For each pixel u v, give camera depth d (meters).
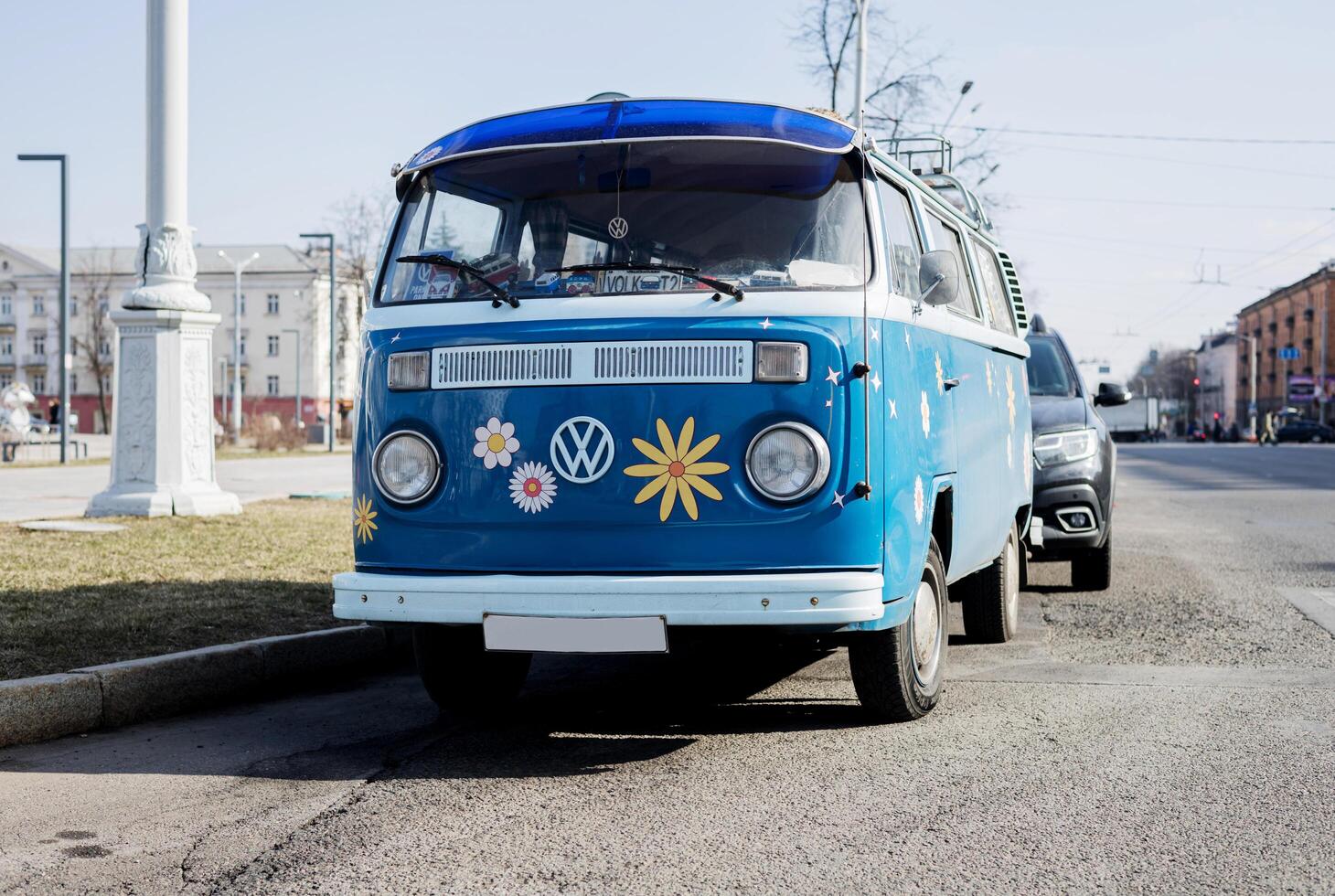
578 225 5.33
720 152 5.36
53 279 109.31
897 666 5.52
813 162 5.34
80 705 5.72
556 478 5.04
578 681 6.91
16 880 3.80
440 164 5.66
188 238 13.71
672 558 4.95
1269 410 112.81
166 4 13.48
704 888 3.69
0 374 110.44
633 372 4.98
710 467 4.93
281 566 9.84
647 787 4.75
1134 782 4.79
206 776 4.96
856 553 4.94
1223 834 4.18
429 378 5.24
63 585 8.52
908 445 5.29
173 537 11.47
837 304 5.03
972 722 5.77
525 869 3.85
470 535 5.15
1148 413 82.88
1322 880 3.76
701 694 6.50
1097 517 9.73
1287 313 107.88
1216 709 6.04
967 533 6.56
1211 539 14.31
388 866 3.89
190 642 6.79
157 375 13.47
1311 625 8.45
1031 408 9.53
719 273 5.14
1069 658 7.39
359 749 5.41
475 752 5.34
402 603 5.07
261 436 42.75
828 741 5.45
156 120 13.48
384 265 5.61
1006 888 3.69
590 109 5.58
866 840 4.11
